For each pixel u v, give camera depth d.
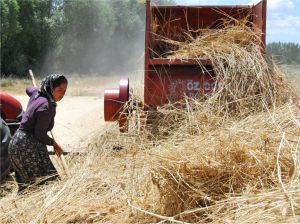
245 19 6.36
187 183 3.73
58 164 5.52
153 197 3.87
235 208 3.40
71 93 21.03
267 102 5.32
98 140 5.74
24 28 38.94
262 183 3.59
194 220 3.52
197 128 4.95
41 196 4.50
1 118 5.59
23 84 26.92
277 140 4.07
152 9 6.61
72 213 4.02
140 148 4.91
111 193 4.29
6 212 4.35
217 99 5.39
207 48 5.88
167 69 5.78
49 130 5.23
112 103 5.89
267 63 5.71
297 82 5.82
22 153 4.93
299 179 3.45
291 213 2.99
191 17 6.80
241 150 3.86
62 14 42.12
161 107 5.64
